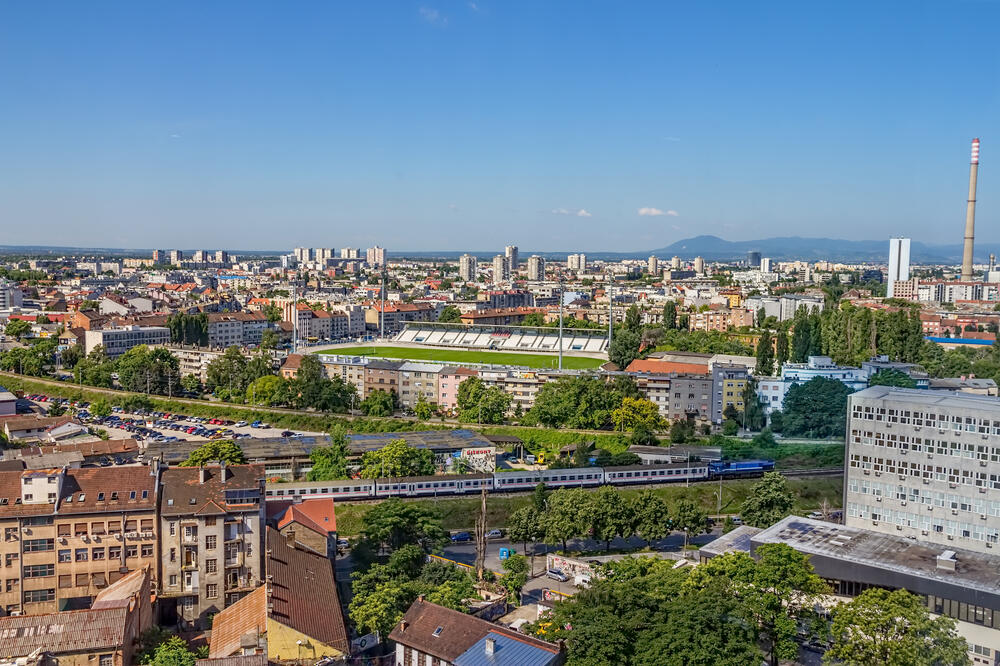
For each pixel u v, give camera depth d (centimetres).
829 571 17200
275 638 15150
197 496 18575
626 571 17838
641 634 13825
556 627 15412
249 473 19488
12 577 17650
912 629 13488
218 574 18375
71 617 14700
